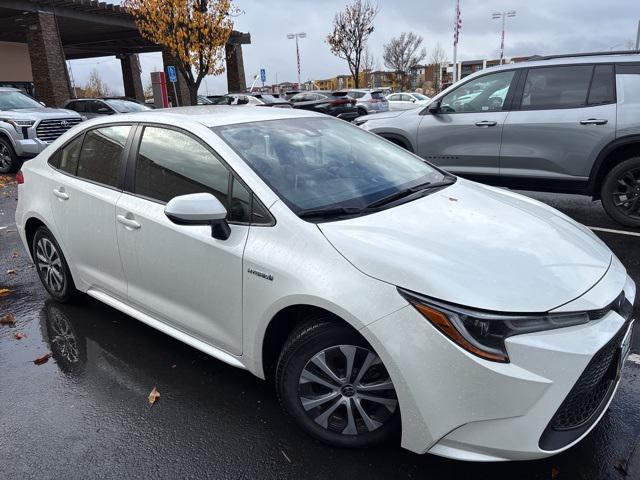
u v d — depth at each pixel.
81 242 3.78
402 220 2.71
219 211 2.66
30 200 4.23
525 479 2.39
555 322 2.16
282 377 2.62
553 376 2.08
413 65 48.19
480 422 2.13
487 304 2.14
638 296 4.27
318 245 2.49
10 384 3.29
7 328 4.03
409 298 2.21
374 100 24.12
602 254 2.71
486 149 6.68
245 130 3.22
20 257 5.70
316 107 20.25
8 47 25.47
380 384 2.39
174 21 17.84
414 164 3.70
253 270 2.63
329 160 3.25
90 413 2.97
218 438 2.73
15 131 11.11
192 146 3.12
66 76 20.20
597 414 2.34
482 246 2.50
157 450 2.66
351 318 2.29
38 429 2.85
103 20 21.97
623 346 2.44
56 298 4.38
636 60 5.79
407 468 2.47
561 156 6.18
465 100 6.85
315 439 2.66
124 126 3.57
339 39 37.00
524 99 6.37
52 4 19.38
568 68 6.12
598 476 2.40
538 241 2.62
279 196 2.75
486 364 2.08
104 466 2.57
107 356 3.57
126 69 33.03
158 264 3.16
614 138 5.82
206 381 3.24
